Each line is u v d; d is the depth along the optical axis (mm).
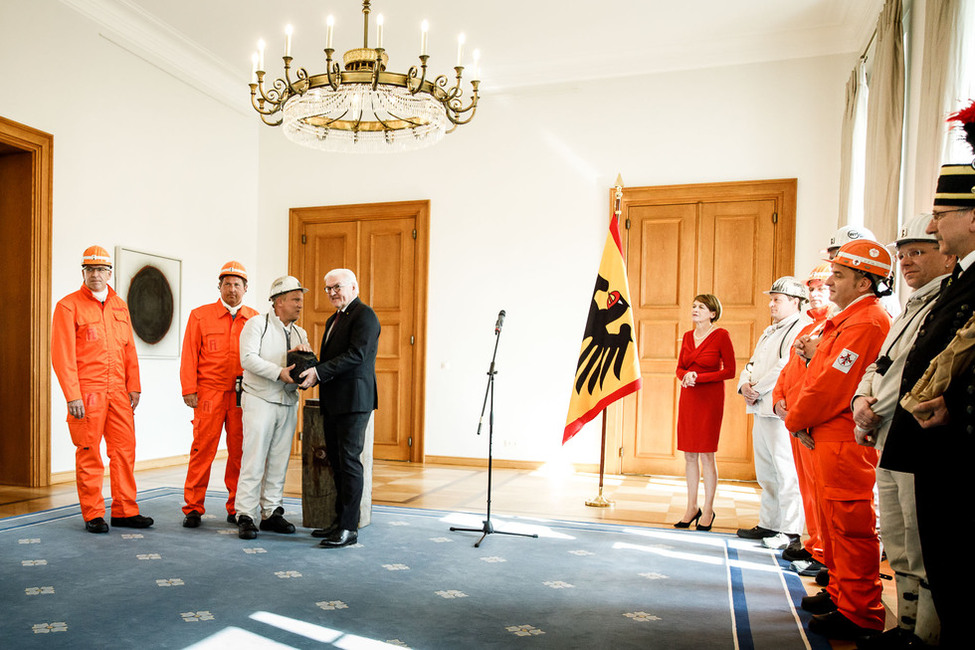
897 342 2246
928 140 3594
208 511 4535
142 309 6262
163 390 6477
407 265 7379
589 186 6820
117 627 2516
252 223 7891
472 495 5363
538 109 6996
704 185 6465
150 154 6418
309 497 4113
